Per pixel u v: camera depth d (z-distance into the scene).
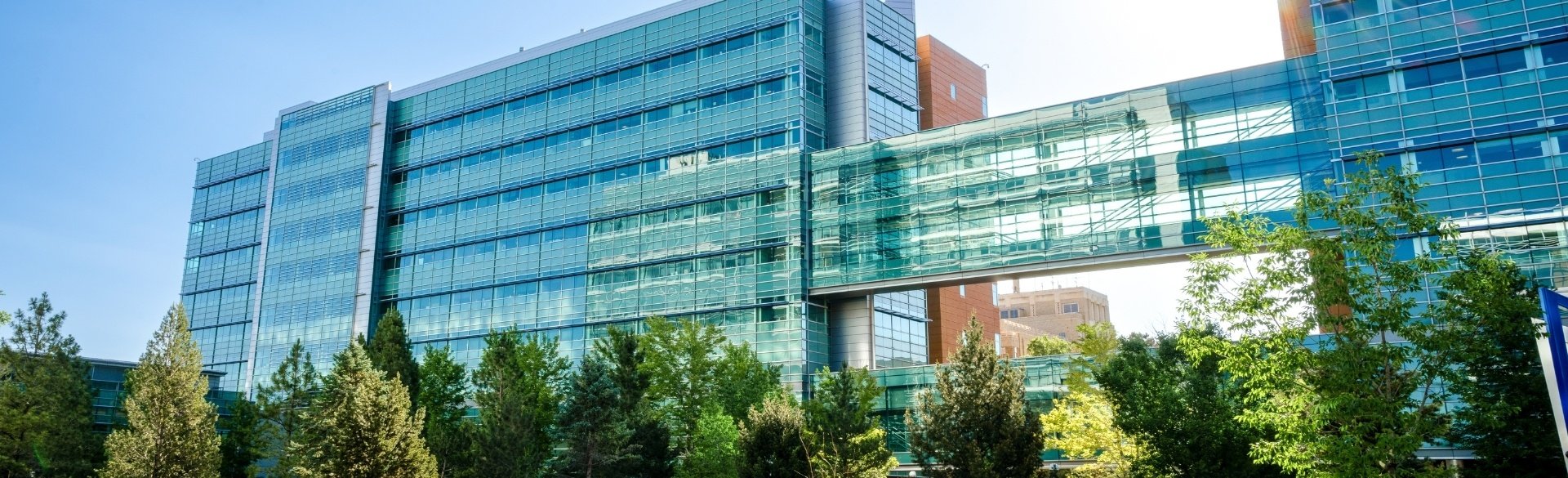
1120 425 37.16
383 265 102.69
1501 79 54.97
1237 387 35.97
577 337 85.75
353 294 101.69
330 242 106.19
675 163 83.38
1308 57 61.91
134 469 48.09
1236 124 63.38
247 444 60.56
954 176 71.88
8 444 54.62
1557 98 53.28
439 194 99.94
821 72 80.19
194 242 128.00
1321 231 36.69
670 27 86.75
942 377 41.47
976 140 71.81
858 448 43.88
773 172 77.31
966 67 98.25
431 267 98.75
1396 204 28.61
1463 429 35.06
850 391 49.53
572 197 89.62
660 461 50.91
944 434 39.91
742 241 77.69
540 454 50.78
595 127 89.88
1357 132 58.03
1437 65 56.81
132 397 52.09
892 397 70.38
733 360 59.50
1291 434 28.39
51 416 55.88
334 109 111.19
